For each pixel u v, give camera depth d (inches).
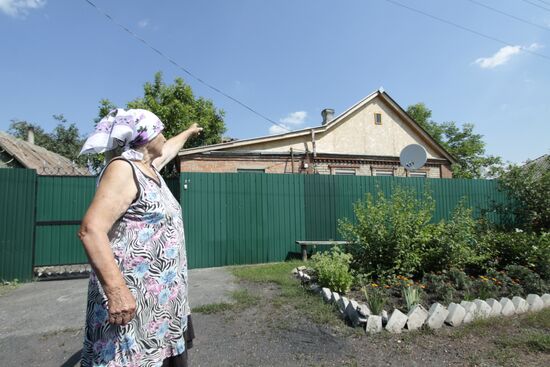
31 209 274.5
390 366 119.8
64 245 287.4
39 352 133.3
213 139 937.5
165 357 61.1
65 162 842.8
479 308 164.9
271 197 333.4
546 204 307.0
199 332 147.6
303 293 197.6
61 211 288.4
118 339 56.0
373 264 230.2
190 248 303.6
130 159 61.4
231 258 316.2
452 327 152.4
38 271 283.1
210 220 312.2
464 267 239.8
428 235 228.5
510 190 332.8
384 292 189.9
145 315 57.9
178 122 816.3
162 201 62.1
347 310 161.0
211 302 189.8
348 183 360.2
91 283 58.9
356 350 131.0
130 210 57.2
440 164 668.1
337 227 351.3
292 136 579.5
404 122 692.7
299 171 567.8
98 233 51.3
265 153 546.3
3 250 263.9
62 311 183.8
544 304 182.5
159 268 60.0
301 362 121.9
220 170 523.8
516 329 152.1
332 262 206.7
